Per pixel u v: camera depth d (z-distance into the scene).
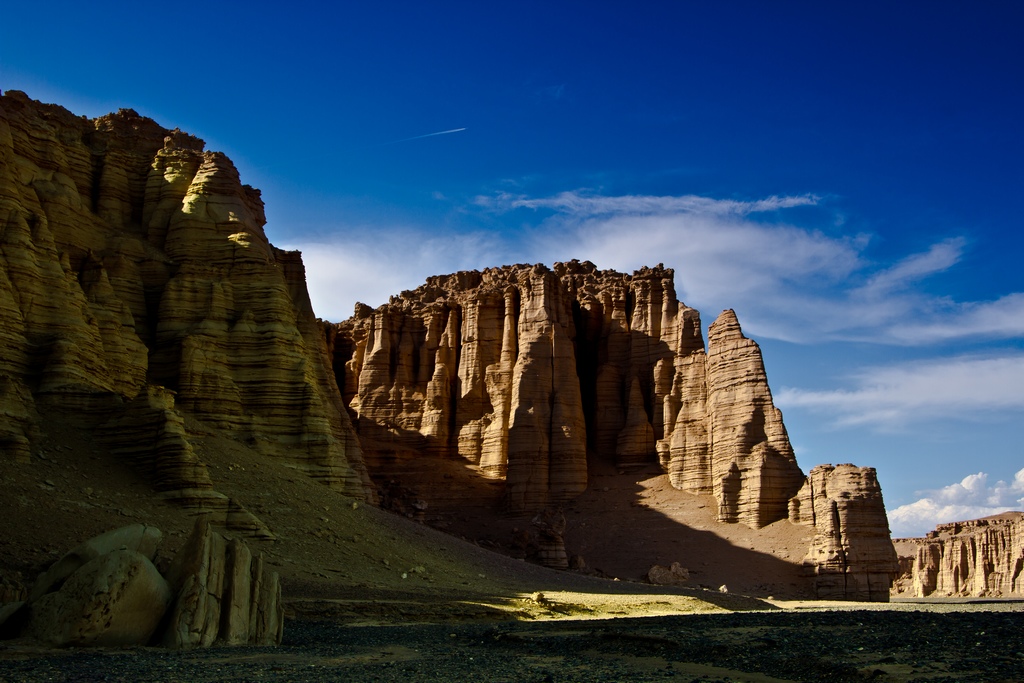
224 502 64.50
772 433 101.81
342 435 99.44
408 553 73.06
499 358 120.88
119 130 100.88
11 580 44.81
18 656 32.47
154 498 62.69
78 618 35.28
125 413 66.88
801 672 33.34
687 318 115.94
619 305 122.81
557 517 96.69
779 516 98.56
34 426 62.72
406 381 123.44
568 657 38.44
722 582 91.44
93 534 53.53
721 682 31.47
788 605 81.19
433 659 37.44
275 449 82.75
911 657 34.78
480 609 59.97
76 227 85.19
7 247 71.88
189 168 96.44
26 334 70.12
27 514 53.34
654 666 35.56
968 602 99.81
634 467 112.06
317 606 54.56
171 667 31.52
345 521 73.88
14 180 76.44
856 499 90.81
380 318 126.31
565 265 135.75
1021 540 171.00
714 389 107.88
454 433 119.25
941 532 199.62
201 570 38.53
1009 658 33.94
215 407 82.25
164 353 84.50
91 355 72.88
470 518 107.94
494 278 132.50
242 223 93.06
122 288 85.81
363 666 34.56
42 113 91.69
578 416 113.19
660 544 99.12
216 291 87.75
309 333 103.00
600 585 81.12
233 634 39.09
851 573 88.69
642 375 118.00
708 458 106.31
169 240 91.88
